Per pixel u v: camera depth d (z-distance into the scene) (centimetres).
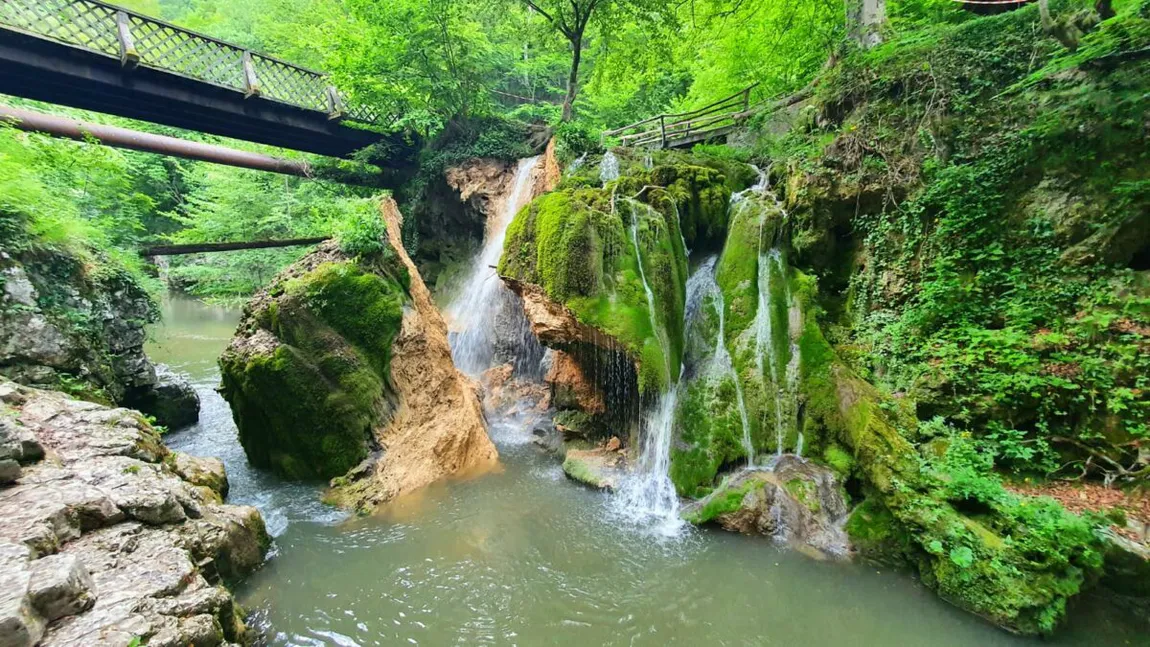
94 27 1022
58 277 799
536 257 791
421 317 881
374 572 553
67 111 1594
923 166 773
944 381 653
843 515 618
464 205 1435
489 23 1755
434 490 732
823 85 997
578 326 765
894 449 615
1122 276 607
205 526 484
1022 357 610
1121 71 634
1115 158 629
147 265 1406
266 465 811
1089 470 564
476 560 577
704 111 1377
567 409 940
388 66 1423
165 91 1146
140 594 332
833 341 793
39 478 417
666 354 757
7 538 324
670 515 673
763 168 1054
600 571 561
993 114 750
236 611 448
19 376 677
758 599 521
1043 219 668
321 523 649
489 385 1132
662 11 1409
